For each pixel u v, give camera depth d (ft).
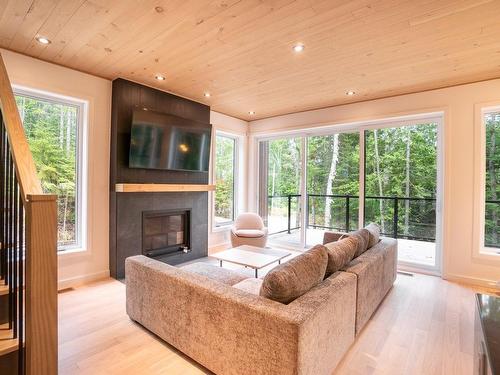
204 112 14.06
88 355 5.97
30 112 9.39
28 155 4.27
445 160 11.13
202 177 14.39
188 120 12.71
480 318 3.88
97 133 10.51
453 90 10.99
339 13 6.45
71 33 7.50
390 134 13.21
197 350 5.54
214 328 5.20
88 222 10.32
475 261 10.60
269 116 16.58
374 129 13.56
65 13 6.60
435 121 11.91
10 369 4.34
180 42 7.91
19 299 4.06
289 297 4.92
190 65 9.45
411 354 6.17
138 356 5.97
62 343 6.39
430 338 6.82
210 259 13.89
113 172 10.73
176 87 11.71
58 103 9.95
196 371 5.54
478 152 10.53
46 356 3.83
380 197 13.50
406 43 7.81
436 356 6.10
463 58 8.69
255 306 4.64
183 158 12.66
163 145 11.69
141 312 6.88
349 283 6.02
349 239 7.53
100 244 10.69
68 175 10.22
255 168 17.79
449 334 7.00
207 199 14.67
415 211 12.59
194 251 13.89
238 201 17.56
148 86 11.51
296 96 12.73
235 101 13.65
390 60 8.91
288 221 16.57
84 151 10.34
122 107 10.70
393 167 13.15
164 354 6.06
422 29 7.09
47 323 3.82
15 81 8.57
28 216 3.70
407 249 12.79
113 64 9.45
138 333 6.84
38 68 9.01
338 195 14.78
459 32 7.21
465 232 10.78
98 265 10.64
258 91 12.15
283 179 16.83
